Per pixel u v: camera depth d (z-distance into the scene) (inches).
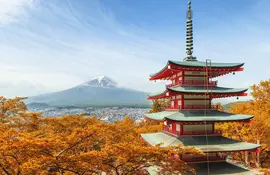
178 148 735.1
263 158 1733.5
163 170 700.0
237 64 1040.8
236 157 1784.0
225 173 884.0
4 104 1217.4
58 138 622.5
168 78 1321.4
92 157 580.7
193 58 1191.6
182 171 695.7
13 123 1192.2
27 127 1240.8
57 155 566.9
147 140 1142.3
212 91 988.6
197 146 918.4
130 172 698.2
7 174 551.2
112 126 800.9
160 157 660.1
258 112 1600.6
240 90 1008.9
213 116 983.6
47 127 1275.8
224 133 1673.2
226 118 958.4
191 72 1069.8
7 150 500.4
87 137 658.2
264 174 913.5
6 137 541.0
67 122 1353.3
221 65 1052.5
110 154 608.1
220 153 999.6
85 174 702.5
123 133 1085.8
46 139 577.6
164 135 1136.2
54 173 637.9
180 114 981.8
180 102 1046.4
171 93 965.8
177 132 988.6
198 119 925.8
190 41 1216.8
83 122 1389.0
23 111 1314.0
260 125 1396.4
